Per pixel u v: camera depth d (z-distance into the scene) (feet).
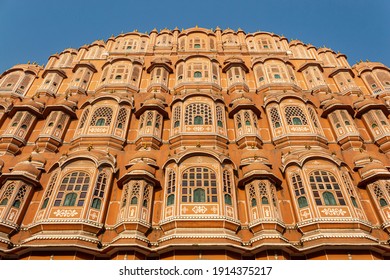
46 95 87.15
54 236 50.90
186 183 59.36
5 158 67.46
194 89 86.84
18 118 75.77
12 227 54.13
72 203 56.18
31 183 60.70
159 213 58.03
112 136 71.36
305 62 100.01
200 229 52.85
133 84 90.38
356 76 100.53
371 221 57.47
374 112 78.28
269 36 116.98
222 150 69.00
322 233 51.93
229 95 87.86
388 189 59.11
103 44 114.93
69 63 107.86
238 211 57.98
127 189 58.75
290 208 58.90
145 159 65.36
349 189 59.52
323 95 86.38
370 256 49.78
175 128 75.25
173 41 111.96
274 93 84.07
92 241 51.75
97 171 61.16
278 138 72.13
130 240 51.01
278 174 64.64
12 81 93.61
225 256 49.55
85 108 80.59
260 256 50.03
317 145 70.79
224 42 112.88
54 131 73.10
